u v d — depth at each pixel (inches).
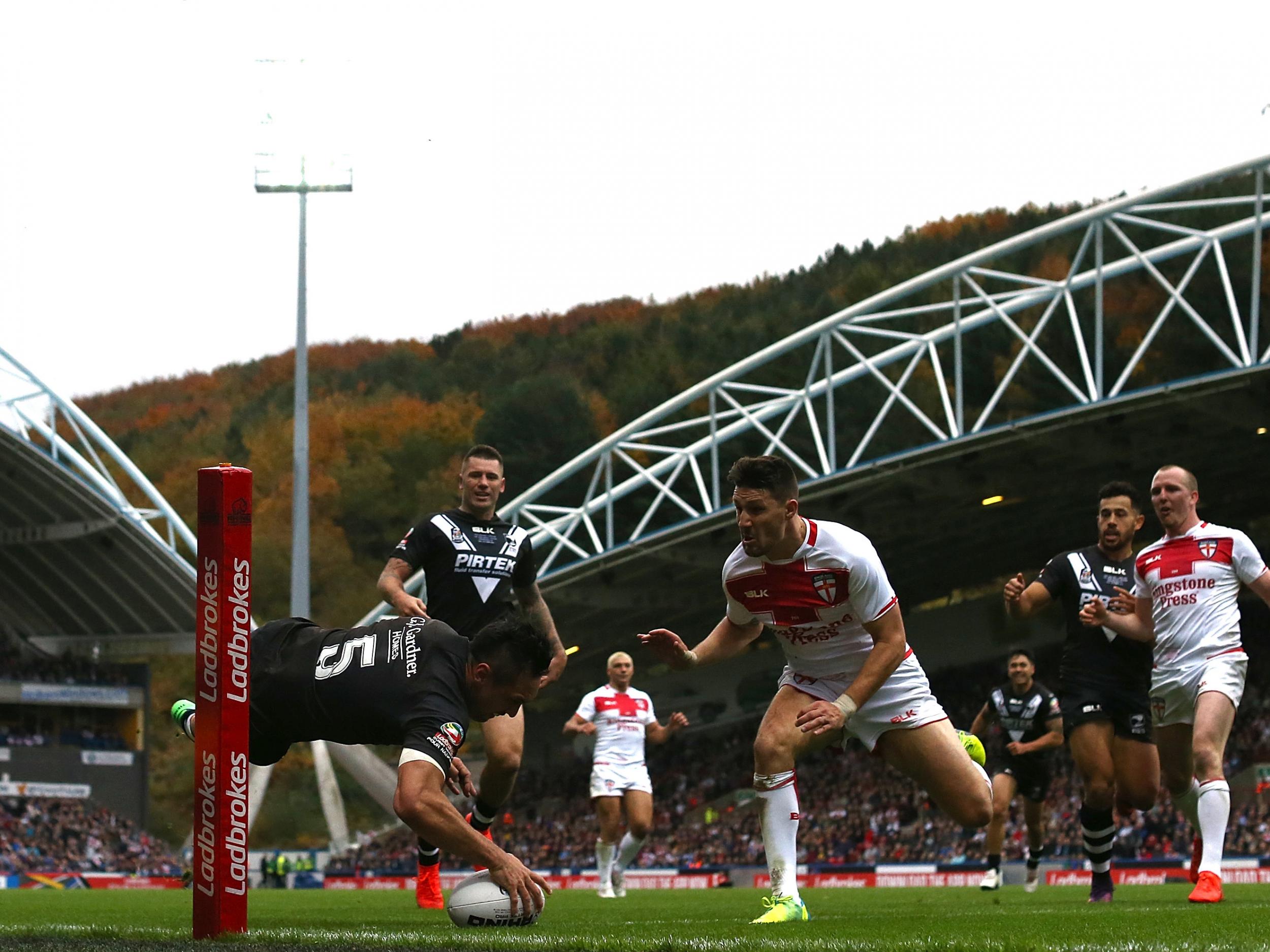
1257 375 1961.1
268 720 333.7
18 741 3029.0
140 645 3329.2
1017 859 2207.2
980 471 2454.5
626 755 932.0
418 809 311.1
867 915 439.5
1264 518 3459.6
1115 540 555.2
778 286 5925.2
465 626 514.3
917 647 3334.2
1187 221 4485.7
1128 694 558.9
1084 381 4128.9
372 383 5989.2
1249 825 2190.0
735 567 383.2
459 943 271.6
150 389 6156.5
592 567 2534.5
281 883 2561.5
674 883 2271.2
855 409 4407.0
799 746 381.1
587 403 5162.4
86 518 2928.2
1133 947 251.9
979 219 5423.2
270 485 5137.8
